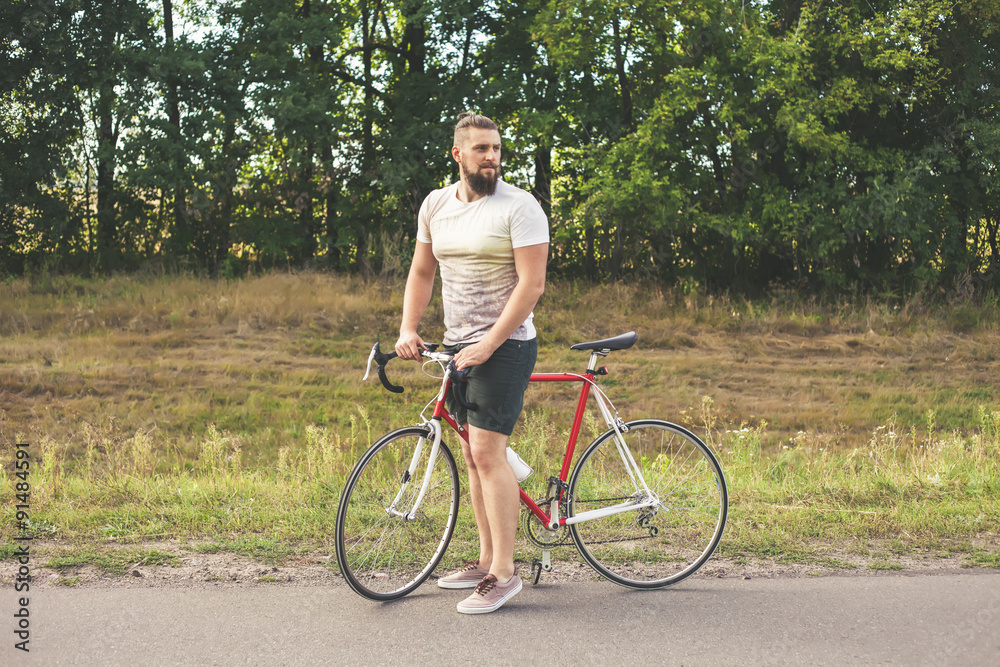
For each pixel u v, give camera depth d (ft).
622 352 42.57
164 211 60.34
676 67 53.67
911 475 17.30
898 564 12.87
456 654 9.85
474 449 11.66
